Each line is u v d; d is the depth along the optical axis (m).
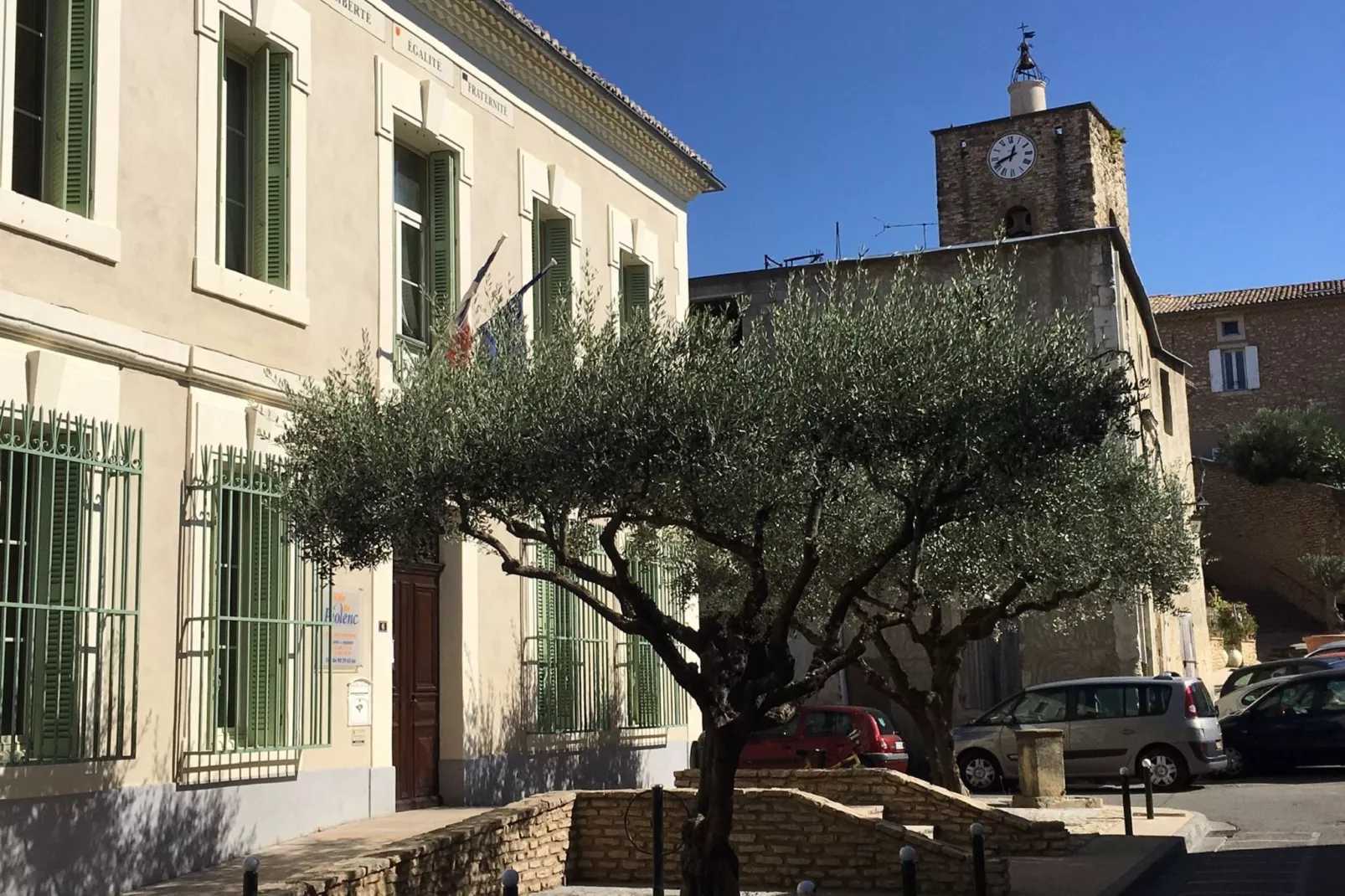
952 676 15.98
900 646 26.30
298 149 12.70
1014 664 25.72
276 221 12.52
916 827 13.42
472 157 15.38
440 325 11.47
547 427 8.71
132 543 10.48
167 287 11.05
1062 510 13.49
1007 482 9.05
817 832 11.36
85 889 9.68
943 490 9.27
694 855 9.18
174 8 11.39
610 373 8.95
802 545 13.02
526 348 10.35
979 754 20.75
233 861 10.95
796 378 9.06
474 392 9.41
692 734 19.23
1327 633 41.56
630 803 11.71
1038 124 38.69
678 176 20.59
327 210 13.09
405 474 9.03
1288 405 52.12
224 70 12.17
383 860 9.15
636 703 17.73
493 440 8.80
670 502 9.58
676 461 8.59
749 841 11.57
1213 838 14.96
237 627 11.47
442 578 14.66
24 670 9.51
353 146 13.52
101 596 10.00
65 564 9.82
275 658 11.68
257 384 11.82
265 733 11.58
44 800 9.45
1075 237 26.78
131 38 10.91
